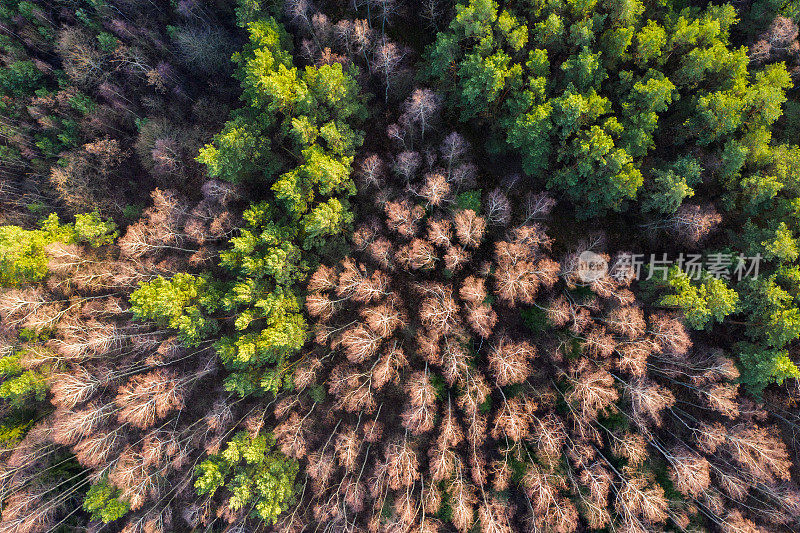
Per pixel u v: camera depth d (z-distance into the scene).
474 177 34.62
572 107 27.00
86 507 31.27
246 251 30.42
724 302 27.33
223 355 31.02
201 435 34.59
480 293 28.92
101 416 33.12
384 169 35.09
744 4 33.62
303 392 34.41
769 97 28.02
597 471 28.89
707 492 28.59
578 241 34.72
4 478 33.72
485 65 27.89
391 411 34.34
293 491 32.19
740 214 32.16
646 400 27.73
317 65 34.56
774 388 30.88
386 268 33.16
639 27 32.97
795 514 28.06
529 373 30.00
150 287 30.55
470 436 29.45
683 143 33.03
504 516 29.17
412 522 29.38
